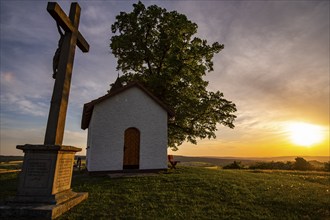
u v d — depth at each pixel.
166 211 6.71
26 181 6.26
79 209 6.61
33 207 5.76
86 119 16.98
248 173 16.75
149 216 6.27
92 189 9.38
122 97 15.27
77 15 8.23
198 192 8.90
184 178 11.65
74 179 12.36
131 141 15.16
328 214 6.72
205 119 20.31
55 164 6.40
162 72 20.98
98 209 6.73
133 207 7.02
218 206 7.23
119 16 21.97
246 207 7.18
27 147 6.37
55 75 7.50
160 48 21.30
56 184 6.43
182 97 19.72
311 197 8.55
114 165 14.08
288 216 6.46
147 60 22.22
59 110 6.96
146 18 21.08
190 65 20.52
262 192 9.15
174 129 21.47
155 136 15.25
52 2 6.75
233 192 8.95
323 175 18.38
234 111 20.33
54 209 5.73
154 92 20.09
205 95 20.69
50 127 6.81
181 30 20.95
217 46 21.00
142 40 21.80
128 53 21.86
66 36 7.73
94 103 14.27
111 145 14.28
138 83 15.58
